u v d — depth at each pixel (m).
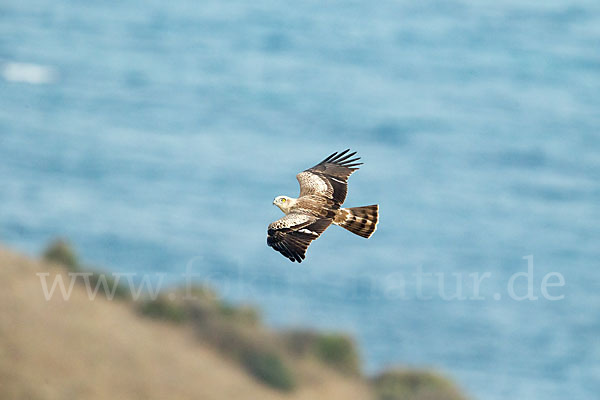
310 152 116.56
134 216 86.81
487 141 122.12
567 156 115.44
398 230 86.81
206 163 108.06
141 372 31.19
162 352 33.56
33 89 145.00
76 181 97.62
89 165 104.06
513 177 106.06
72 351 30.62
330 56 189.12
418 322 66.88
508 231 88.00
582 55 186.38
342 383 38.12
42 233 80.44
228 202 94.06
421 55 190.12
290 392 35.56
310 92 153.25
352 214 11.80
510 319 68.44
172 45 197.38
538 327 67.31
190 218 87.62
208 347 35.91
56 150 108.62
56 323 32.12
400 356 60.97
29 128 119.12
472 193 99.50
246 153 113.94
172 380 31.66
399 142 121.25
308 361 38.81
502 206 95.56
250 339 36.84
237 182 101.38
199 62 179.12
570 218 92.38
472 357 61.88
